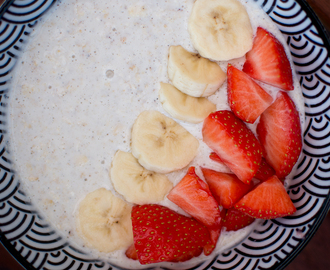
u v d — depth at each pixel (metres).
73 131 0.21
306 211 0.20
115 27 0.22
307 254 0.21
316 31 0.20
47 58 0.21
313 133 0.21
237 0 0.22
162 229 0.19
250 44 0.21
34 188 0.21
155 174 0.21
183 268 0.21
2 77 0.21
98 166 0.21
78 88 0.21
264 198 0.20
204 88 0.21
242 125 0.21
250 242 0.21
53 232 0.21
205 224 0.21
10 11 0.20
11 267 0.20
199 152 0.21
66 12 0.21
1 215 0.20
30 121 0.21
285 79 0.21
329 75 0.20
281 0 0.21
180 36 0.22
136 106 0.21
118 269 0.21
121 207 0.21
